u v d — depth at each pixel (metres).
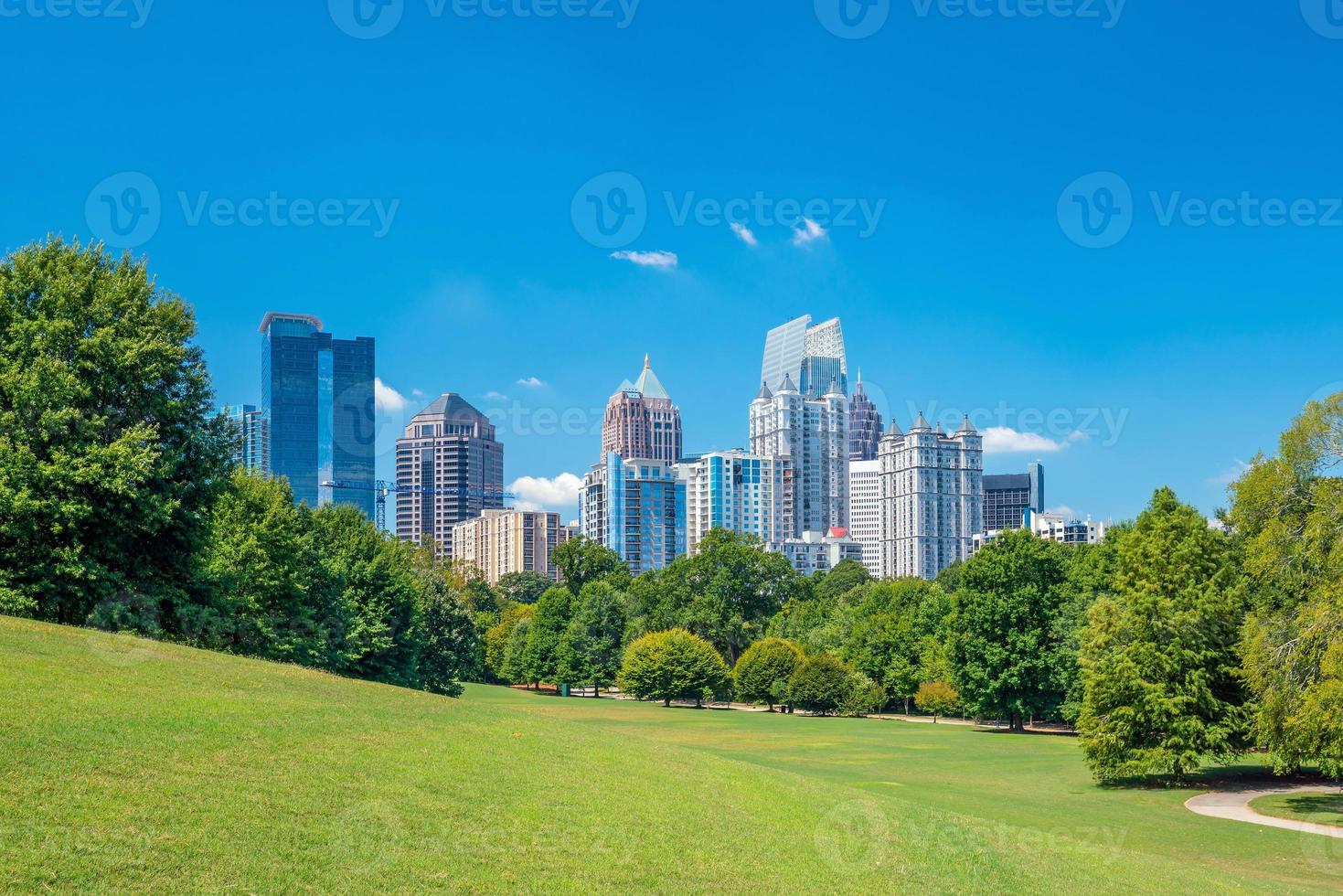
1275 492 46.50
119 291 45.34
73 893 13.47
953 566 190.25
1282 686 43.38
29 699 21.03
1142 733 53.56
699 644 130.38
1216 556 54.56
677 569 163.50
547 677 150.38
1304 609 43.66
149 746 19.66
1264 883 30.00
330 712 26.80
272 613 61.31
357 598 80.12
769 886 19.22
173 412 45.56
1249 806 45.81
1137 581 55.09
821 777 52.69
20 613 39.88
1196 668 53.06
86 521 41.88
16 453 39.78
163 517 42.66
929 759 64.56
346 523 88.56
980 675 87.44
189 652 35.00
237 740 21.52
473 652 108.25
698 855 20.19
